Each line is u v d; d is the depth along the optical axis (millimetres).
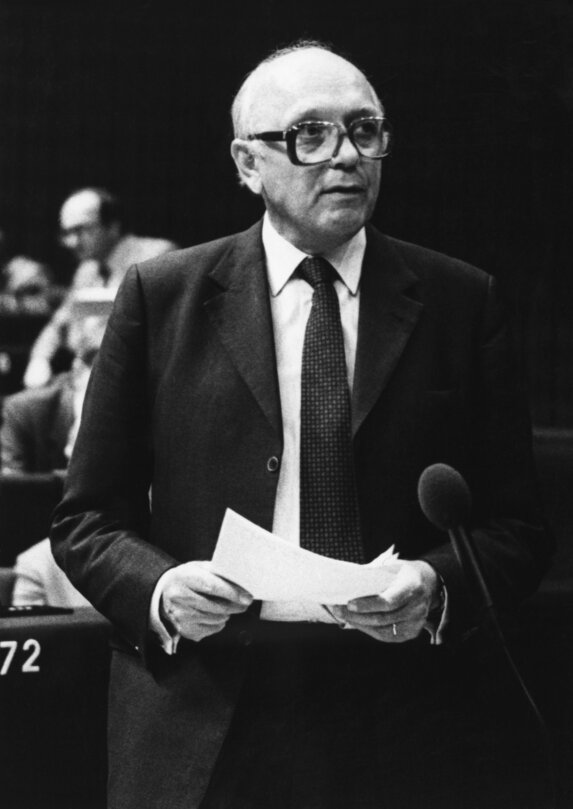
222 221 11914
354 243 2990
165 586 2770
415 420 2883
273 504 2818
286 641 2828
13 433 7508
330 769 2807
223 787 2805
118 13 11742
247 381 2871
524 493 2994
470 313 3010
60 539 2979
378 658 2859
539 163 6895
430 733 2875
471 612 2787
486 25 6648
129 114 12086
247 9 10258
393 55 6938
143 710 2867
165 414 2938
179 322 2973
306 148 2844
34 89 12367
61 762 3617
